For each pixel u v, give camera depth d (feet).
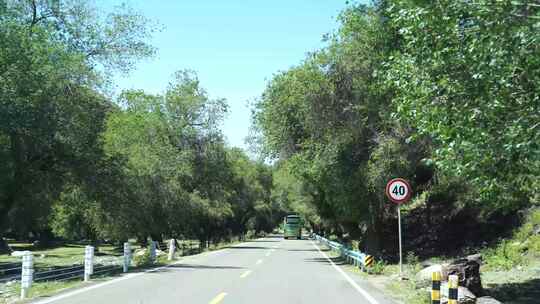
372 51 78.89
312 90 87.25
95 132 84.48
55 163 83.25
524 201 42.37
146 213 124.47
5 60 69.51
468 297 39.60
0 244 183.62
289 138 101.24
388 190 62.03
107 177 85.71
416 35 33.42
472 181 34.94
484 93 30.76
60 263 119.44
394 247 107.34
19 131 70.79
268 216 365.61
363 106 80.69
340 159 85.40
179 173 150.41
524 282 51.60
